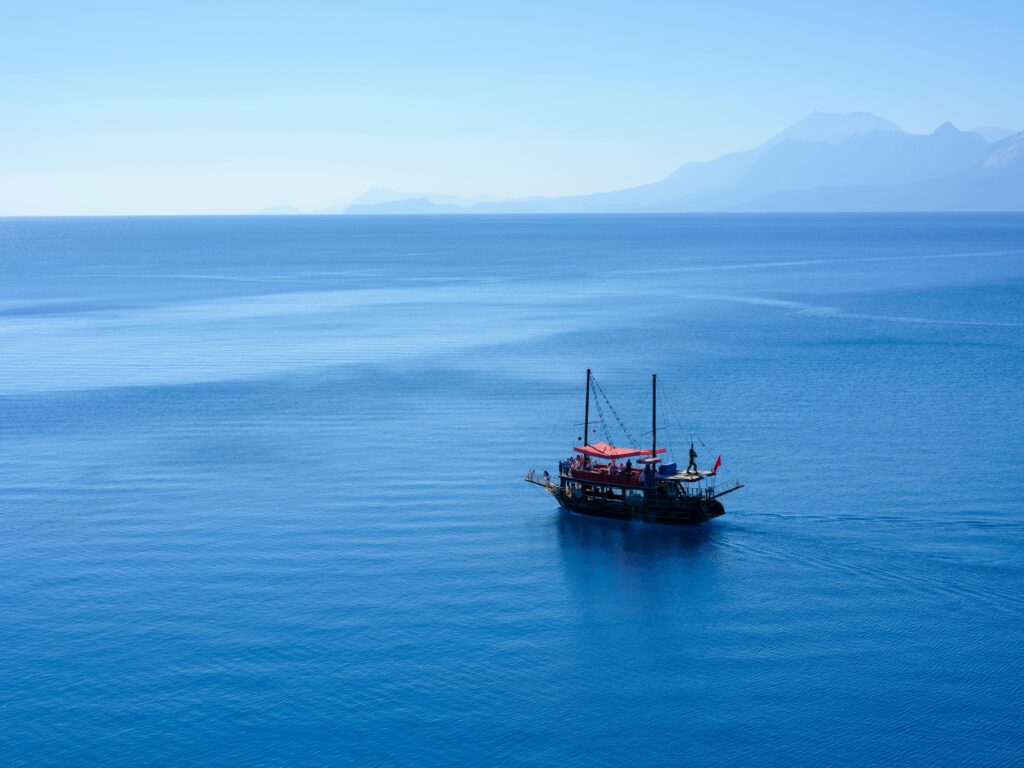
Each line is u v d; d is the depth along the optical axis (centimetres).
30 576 7925
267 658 6650
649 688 6309
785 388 14362
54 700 6181
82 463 10969
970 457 10700
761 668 6519
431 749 5725
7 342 19188
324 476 10462
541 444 11656
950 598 7400
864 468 10388
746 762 5603
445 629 7075
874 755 5641
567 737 5828
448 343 18988
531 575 8025
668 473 9494
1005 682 6275
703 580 7881
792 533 8681
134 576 7912
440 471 10662
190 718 5991
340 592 7638
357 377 15662
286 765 5591
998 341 18362
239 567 8088
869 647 6738
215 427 12506
